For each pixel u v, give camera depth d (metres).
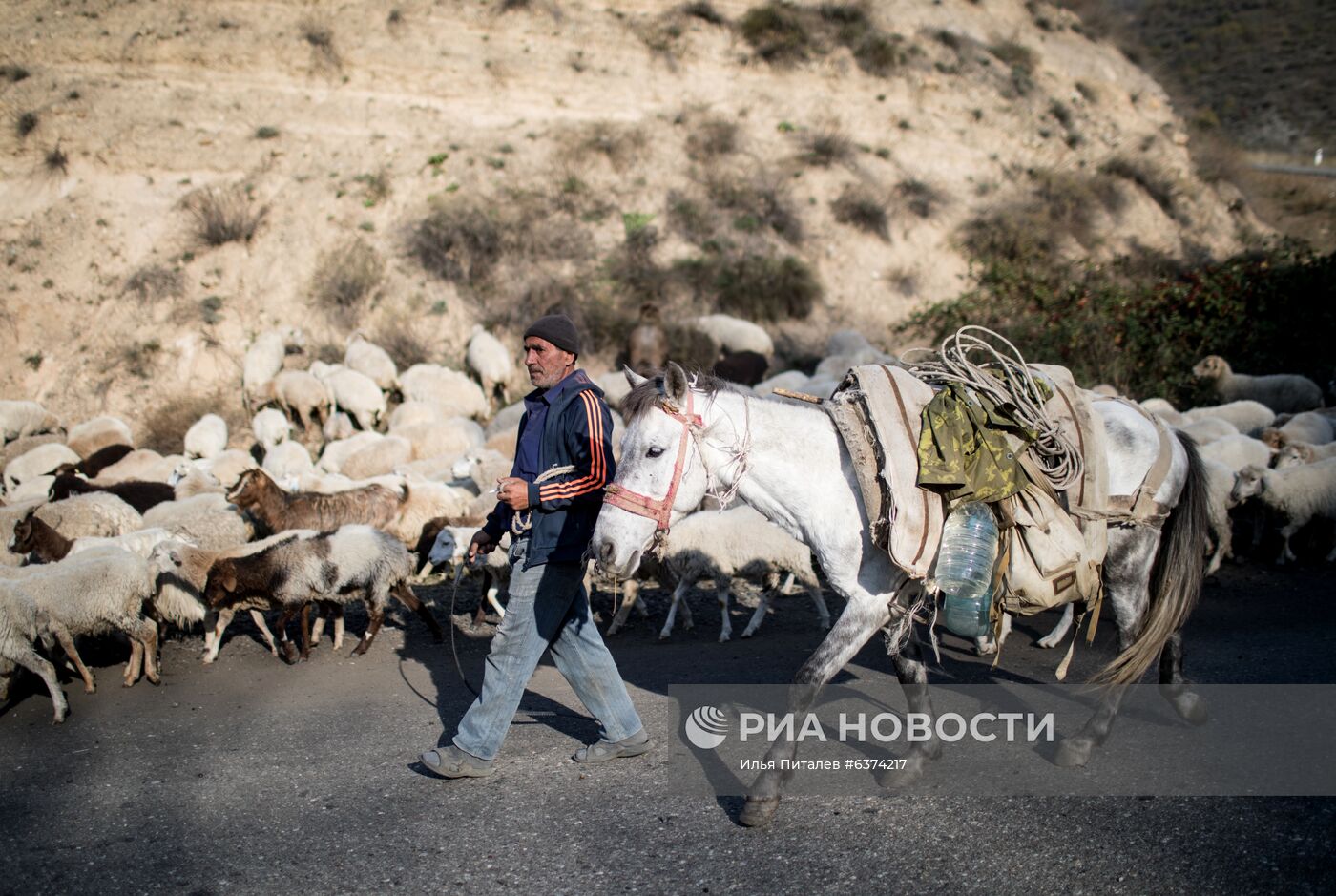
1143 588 4.54
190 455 13.44
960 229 21.06
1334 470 8.53
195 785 4.64
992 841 3.79
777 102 23.33
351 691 6.09
